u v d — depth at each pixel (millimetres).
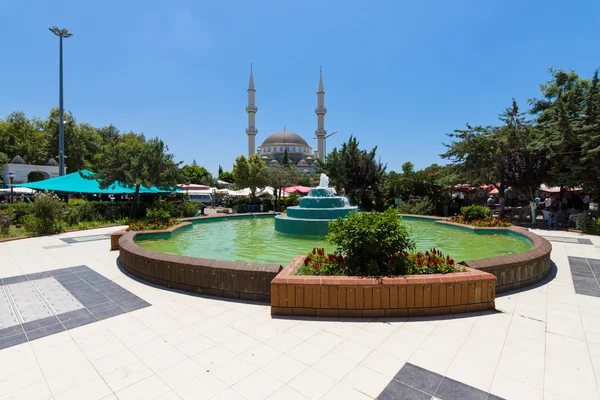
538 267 5699
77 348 3447
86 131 40906
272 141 90938
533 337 3609
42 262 7500
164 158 17891
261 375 2908
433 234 10820
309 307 4230
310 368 3018
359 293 4168
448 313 4262
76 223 15125
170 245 9117
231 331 3811
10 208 15555
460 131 18438
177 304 4703
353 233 4672
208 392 2672
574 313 4301
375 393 2641
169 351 3365
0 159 34344
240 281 4875
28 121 40375
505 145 16453
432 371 2953
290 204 27562
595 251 8633
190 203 21141
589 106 13297
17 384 2814
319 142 81812
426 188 21953
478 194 25375
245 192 30609
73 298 5004
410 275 4434
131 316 4285
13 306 4699
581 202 20984
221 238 10352
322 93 81812
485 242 9297
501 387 2719
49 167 35219
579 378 2842
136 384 2797
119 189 19016
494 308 4430
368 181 22031
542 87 17766
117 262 7457
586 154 12805
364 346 3422
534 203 15477
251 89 81625
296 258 5539
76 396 2645
